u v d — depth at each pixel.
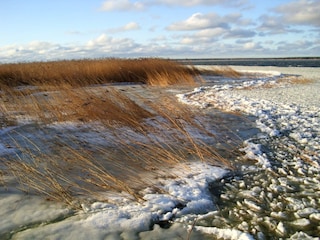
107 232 2.78
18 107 7.52
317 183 3.80
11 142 5.18
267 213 3.18
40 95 9.16
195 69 18.81
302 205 3.29
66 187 3.62
